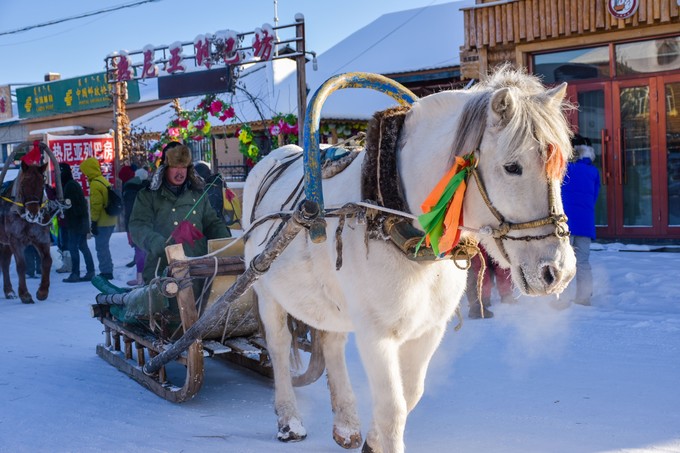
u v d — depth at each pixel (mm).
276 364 4363
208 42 13633
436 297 3221
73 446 4055
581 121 11625
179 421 4465
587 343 5895
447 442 3906
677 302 7270
